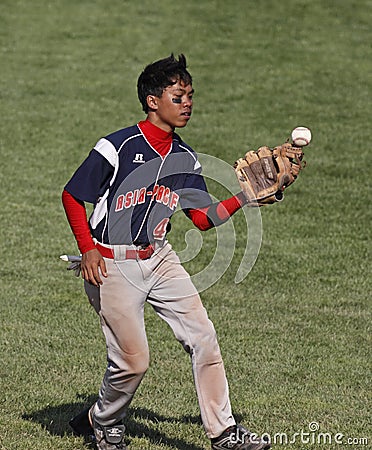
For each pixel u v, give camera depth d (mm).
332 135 52781
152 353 23516
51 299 28438
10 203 40281
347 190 43500
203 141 51406
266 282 30875
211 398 15852
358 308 28188
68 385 20875
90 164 15227
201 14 78125
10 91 60250
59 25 75312
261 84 62938
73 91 60875
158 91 15359
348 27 75500
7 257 33031
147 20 76562
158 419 18938
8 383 20859
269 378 21781
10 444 17172
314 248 35125
